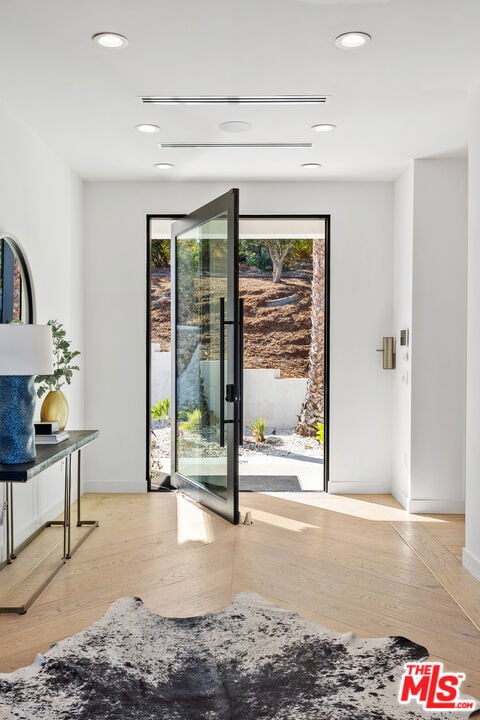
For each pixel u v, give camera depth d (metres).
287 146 4.67
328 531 4.50
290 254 11.38
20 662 2.64
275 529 4.53
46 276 4.61
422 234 5.00
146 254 5.62
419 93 3.72
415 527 4.63
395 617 3.08
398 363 5.44
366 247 5.60
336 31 2.99
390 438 5.62
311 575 3.62
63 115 4.05
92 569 3.68
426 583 3.52
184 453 5.57
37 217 4.42
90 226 5.62
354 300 5.61
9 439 3.21
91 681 2.48
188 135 4.43
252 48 3.17
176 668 2.59
